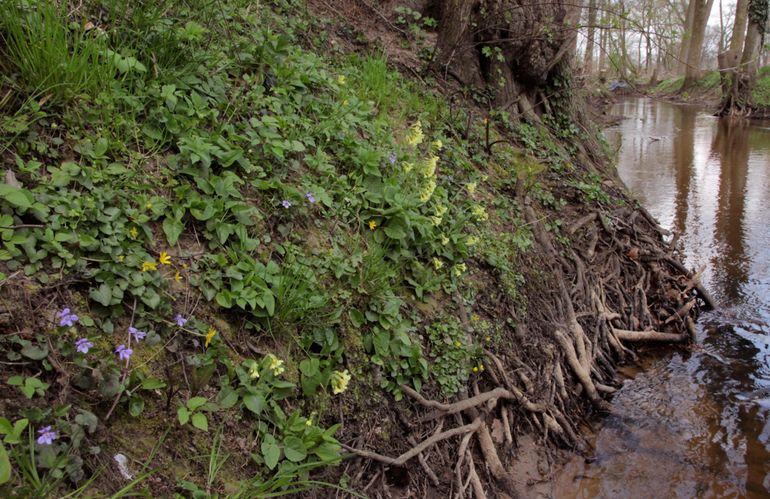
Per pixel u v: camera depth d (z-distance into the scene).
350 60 5.64
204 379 2.32
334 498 2.51
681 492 3.59
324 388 2.76
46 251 2.26
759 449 3.97
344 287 3.18
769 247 7.66
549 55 7.16
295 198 3.24
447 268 3.96
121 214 2.57
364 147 4.03
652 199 10.16
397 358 3.15
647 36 6.36
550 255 5.13
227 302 2.61
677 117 23.42
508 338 4.13
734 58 22.67
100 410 2.07
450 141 5.48
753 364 5.08
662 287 6.06
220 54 3.89
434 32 7.40
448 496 2.99
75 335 2.14
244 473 2.30
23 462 1.74
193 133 3.13
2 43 2.75
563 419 4.00
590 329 5.01
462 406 3.33
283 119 3.62
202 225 2.84
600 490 3.59
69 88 2.78
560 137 7.51
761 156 13.62
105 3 3.45
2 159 2.45
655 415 4.38
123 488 1.92
